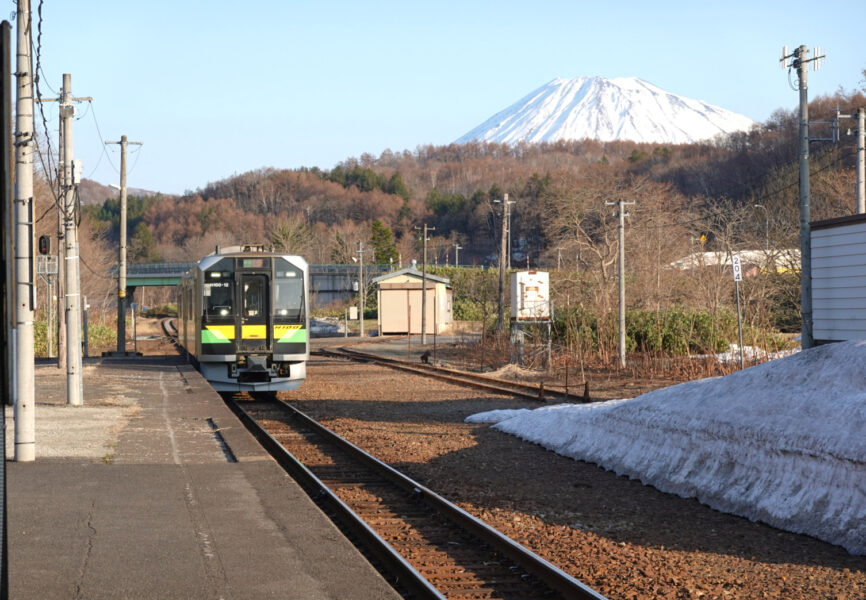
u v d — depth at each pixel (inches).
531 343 1475.1
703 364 1087.6
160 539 281.4
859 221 584.7
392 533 344.5
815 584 285.7
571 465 506.0
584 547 330.0
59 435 511.2
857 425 366.6
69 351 664.4
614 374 1097.4
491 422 679.1
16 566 249.3
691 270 1691.7
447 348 1764.3
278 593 229.6
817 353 455.8
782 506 368.8
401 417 723.4
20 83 430.6
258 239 5866.1
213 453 453.7
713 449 431.5
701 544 337.1
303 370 839.1
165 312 4244.6
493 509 392.5
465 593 270.5
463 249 5954.7
